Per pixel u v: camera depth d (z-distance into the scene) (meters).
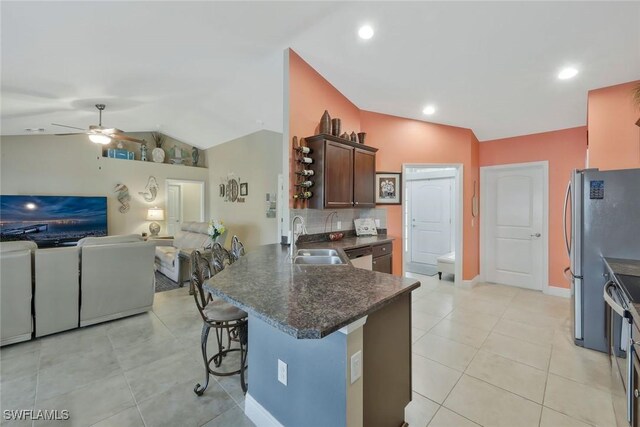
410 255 6.45
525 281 4.50
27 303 2.63
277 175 6.19
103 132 4.43
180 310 3.48
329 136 2.92
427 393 1.94
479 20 2.10
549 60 2.55
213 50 2.79
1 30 2.10
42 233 5.62
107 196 6.50
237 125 5.86
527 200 4.48
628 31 2.10
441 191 6.02
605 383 2.05
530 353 2.47
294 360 1.38
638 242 2.34
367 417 1.29
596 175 2.47
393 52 2.62
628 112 2.79
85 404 1.82
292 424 1.42
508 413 1.76
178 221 8.09
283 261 2.15
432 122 4.35
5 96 3.45
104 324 3.06
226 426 1.65
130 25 2.27
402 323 1.57
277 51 2.80
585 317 2.55
